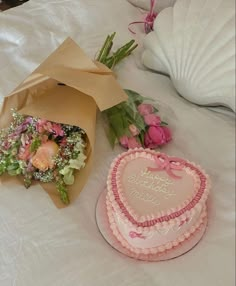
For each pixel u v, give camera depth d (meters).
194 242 0.55
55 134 0.62
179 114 0.72
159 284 0.51
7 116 0.67
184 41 0.72
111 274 0.52
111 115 0.69
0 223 0.57
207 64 0.69
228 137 0.68
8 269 0.52
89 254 0.54
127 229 0.53
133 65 0.82
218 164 0.64
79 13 0.91
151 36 0.80
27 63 0.80
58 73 0.62
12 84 0.76
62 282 0.51
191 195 0.54
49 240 0.55
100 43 0.85
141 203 0.53
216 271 0.52
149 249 0.54
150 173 0.57
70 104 0.64
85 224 0.58
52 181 0.62
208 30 0.70
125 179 0.56
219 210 0.59
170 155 0.67
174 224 0.52
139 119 0.68
